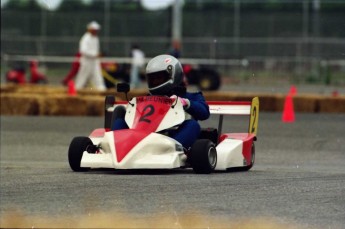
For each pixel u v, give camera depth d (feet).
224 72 390.83
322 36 423.64
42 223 69.62
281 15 426.51
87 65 288.30
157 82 110.01
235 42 423.64
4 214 74.69
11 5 437.99
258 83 391.45
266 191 89.92
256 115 117.19
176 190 88.99
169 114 106.42
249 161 114.52
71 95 232.12
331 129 191.21
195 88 367.45
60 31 424.87
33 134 173.78
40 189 89.40
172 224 70.13
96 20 429.79
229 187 92.07
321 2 431.43
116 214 74.95
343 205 82.23
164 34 432.66
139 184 92.84
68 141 162.91
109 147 102.53
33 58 400.67
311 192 89.97
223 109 113.91
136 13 432.25
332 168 124.47
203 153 102.78
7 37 423.64
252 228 69.26
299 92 342.23
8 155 140.46
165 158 100.22
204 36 433.48
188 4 445.78
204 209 78.23
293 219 74.59
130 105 108.78
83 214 74.84
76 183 93.81
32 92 256.73
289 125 199.21
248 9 433.48
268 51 420.36
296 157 142.82
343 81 386.32
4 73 385.29
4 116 215.51
